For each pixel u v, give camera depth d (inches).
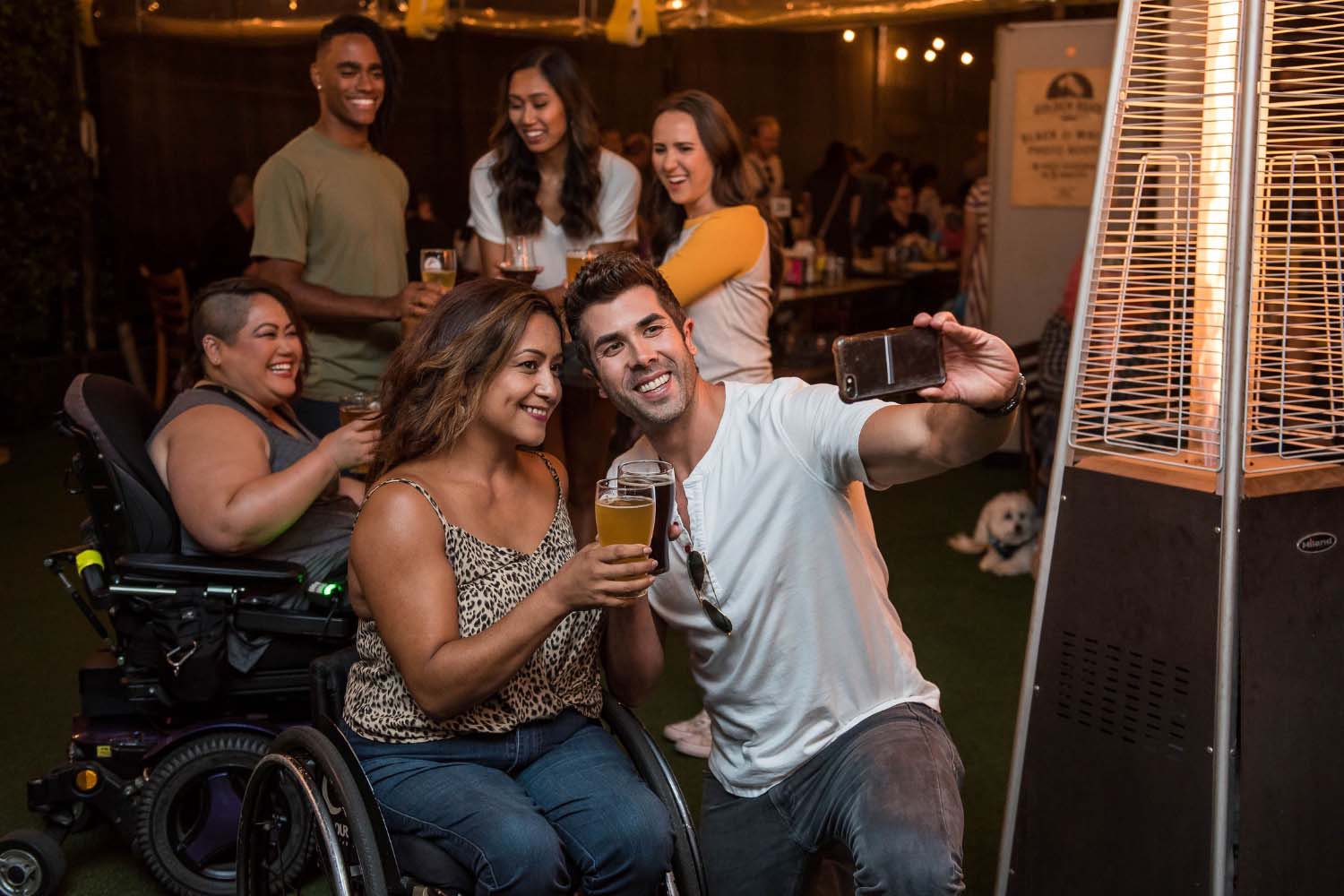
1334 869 78.8
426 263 134.0
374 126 149.2
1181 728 74.7
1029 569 192.4
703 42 511.2
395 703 79.2
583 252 137.3
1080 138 239.0
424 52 424.5
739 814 86.4
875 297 394.0
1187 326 81.8
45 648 167.5
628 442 249.9
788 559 79.9
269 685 104.7
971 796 124.7
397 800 77.7
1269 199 76.1
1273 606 73.7
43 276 310.8
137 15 302.7
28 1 296.8
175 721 108.0
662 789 81.7
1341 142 83.3
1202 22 74.9
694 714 146.0
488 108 450.3
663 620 86.8
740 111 534.3
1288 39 81.8
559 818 78.4
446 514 78.5
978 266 268.7
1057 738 81.4
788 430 79.7
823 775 81.4
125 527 105.5
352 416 111.4
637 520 69.3
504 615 79.0
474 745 79.5
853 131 604.7
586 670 84.7
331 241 142.0
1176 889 75.7
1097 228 77.4
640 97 491.2
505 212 144.2
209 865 106.7
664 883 79.0
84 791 106.1
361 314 135.0
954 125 629.3
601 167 144.0
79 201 321.4
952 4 219.1
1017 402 66.2
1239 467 71.4
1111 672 78.1
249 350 109.7
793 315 306.0
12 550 210.5
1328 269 77.9
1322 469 77.2
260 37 287.1
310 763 77.8
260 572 100.2
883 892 72.7
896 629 85.0
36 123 303.6
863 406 76.7
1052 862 82.2
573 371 122.0
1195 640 73.7
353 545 77.2
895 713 82.2
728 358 129.7
